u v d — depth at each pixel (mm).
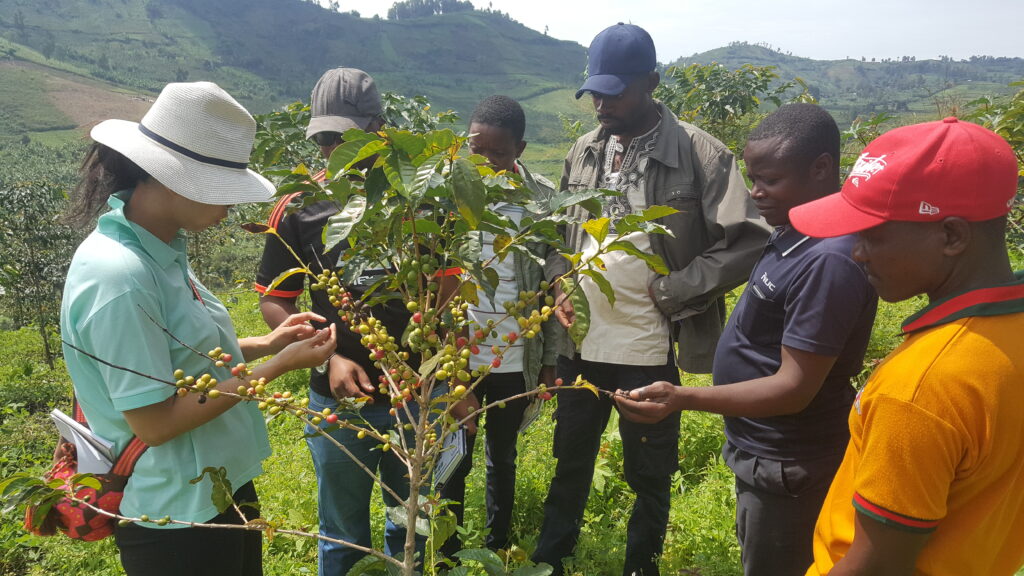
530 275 3393
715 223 2965
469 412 2965
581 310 1792
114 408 1990
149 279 1935
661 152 3074
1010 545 1481
